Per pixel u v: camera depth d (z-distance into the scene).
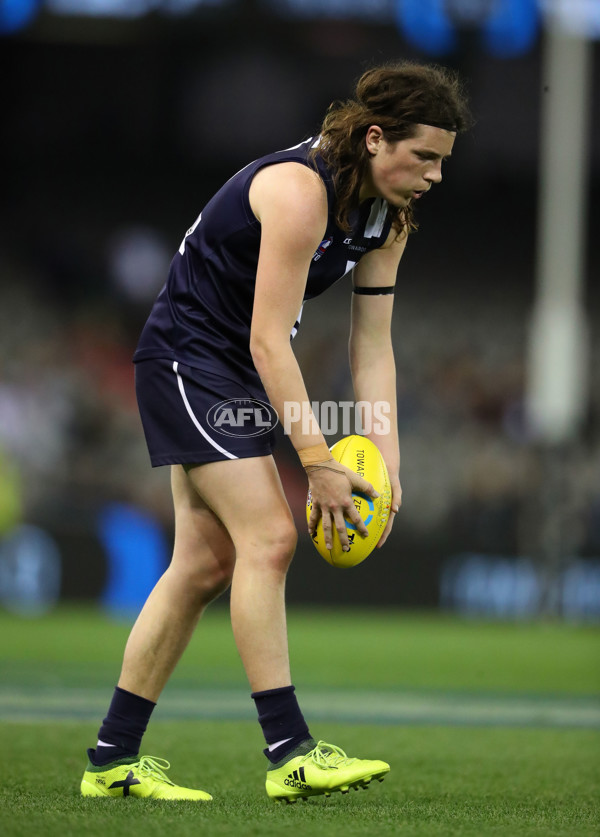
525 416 59.31
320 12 56.56
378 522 10.11
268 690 9.69
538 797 10.69
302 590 45.38
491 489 55.00
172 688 21.56
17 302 60.66
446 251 68.56
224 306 9.95
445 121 9.38
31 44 61.75
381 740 15.08
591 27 48.84
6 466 47.00
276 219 9.38
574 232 47.00
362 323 11.05
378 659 28.58
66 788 10.59
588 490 53.84
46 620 38.25
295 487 51.38
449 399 58.69
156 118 63.41
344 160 9.52
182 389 9.85
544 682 24.23
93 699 19.08
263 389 10.21
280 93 61.56
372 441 10.95
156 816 8.71
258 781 11.41
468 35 56.75
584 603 44.16
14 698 18.95
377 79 9.44
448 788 11.21
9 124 63.94
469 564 45.28
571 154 47.22
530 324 66.69
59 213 65.25
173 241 66.19
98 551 43.88
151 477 51.41
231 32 59.59
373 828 8.38
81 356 57.28
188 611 10.32
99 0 55.66
